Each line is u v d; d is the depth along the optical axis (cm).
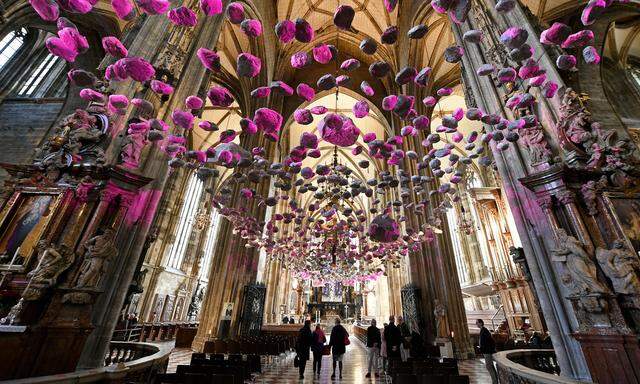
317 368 706
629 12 771
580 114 504
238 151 495
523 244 499
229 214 805
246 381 495
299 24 294
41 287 418
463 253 2133
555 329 427
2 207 503
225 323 1135
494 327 1753
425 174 1240
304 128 2122
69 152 535
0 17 712
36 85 1129
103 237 474
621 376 342
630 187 453
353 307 2928
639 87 1045
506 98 614
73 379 271
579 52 749
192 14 288
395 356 651
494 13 707
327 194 936
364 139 523
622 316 364
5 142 946
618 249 402
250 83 1476
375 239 621
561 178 459
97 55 910
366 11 1534
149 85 638
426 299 1100
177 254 2033
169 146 524
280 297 2247
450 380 340
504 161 569
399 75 338
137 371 374
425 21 1258
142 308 1630
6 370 356
